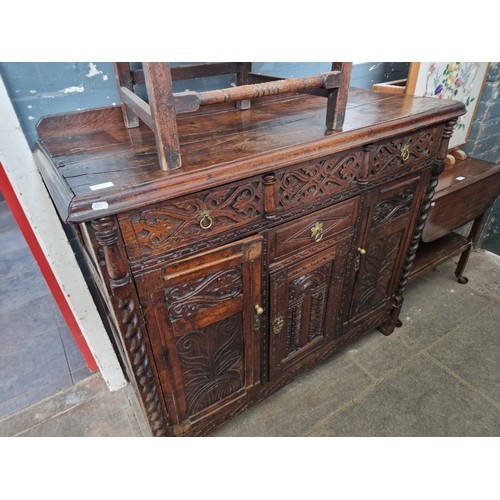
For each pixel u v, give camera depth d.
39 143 0.81
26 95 0.84
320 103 1.11
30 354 1.47
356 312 1.26
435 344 1.45
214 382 0.96
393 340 1.47
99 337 1.17
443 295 1.71
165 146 0.62
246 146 0.75
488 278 1.82
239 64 1.07
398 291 1.37
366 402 1.22
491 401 1.22
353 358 1.39
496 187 1.61
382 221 1.08
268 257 0.85
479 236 1.98
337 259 1.02
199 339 0.84
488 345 1.44
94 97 0.92
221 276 0.78
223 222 0.72
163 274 0.69
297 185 0.79
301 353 1.15
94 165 0.67
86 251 0.82
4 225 2.64
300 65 1.27
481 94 1.66
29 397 1.29
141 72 0.88
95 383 1.33
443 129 1.05
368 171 0.91
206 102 0.63
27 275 2.01
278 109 1.06
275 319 0.98
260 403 1.23
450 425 1.14
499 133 1.85
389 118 0.90
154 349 0.77
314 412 1.19
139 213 0.61
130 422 1.19
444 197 1.38
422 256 1.60
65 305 1.16
